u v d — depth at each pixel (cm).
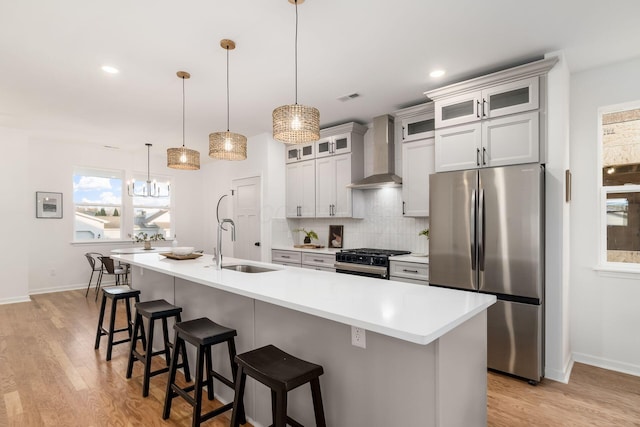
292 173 536
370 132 470
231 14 224
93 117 444
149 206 702
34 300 522
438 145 334
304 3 212
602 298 300
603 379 275
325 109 415
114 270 538
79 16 225
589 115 307
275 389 149
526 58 284
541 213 269
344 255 417
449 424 147
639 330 284
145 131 516
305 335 188
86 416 220
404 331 125
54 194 583
